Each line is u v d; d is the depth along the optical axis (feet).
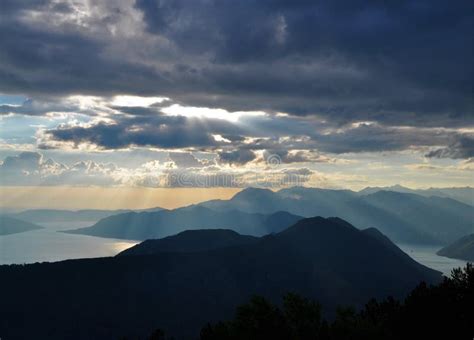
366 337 261.03
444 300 277.03
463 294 278.26
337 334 260.42
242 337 265.95
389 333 269.64
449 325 267.59
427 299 281.33
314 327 269.23
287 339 260.42
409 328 273.95
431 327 269.23
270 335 261.24
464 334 267.18
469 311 270.87
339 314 278.87
